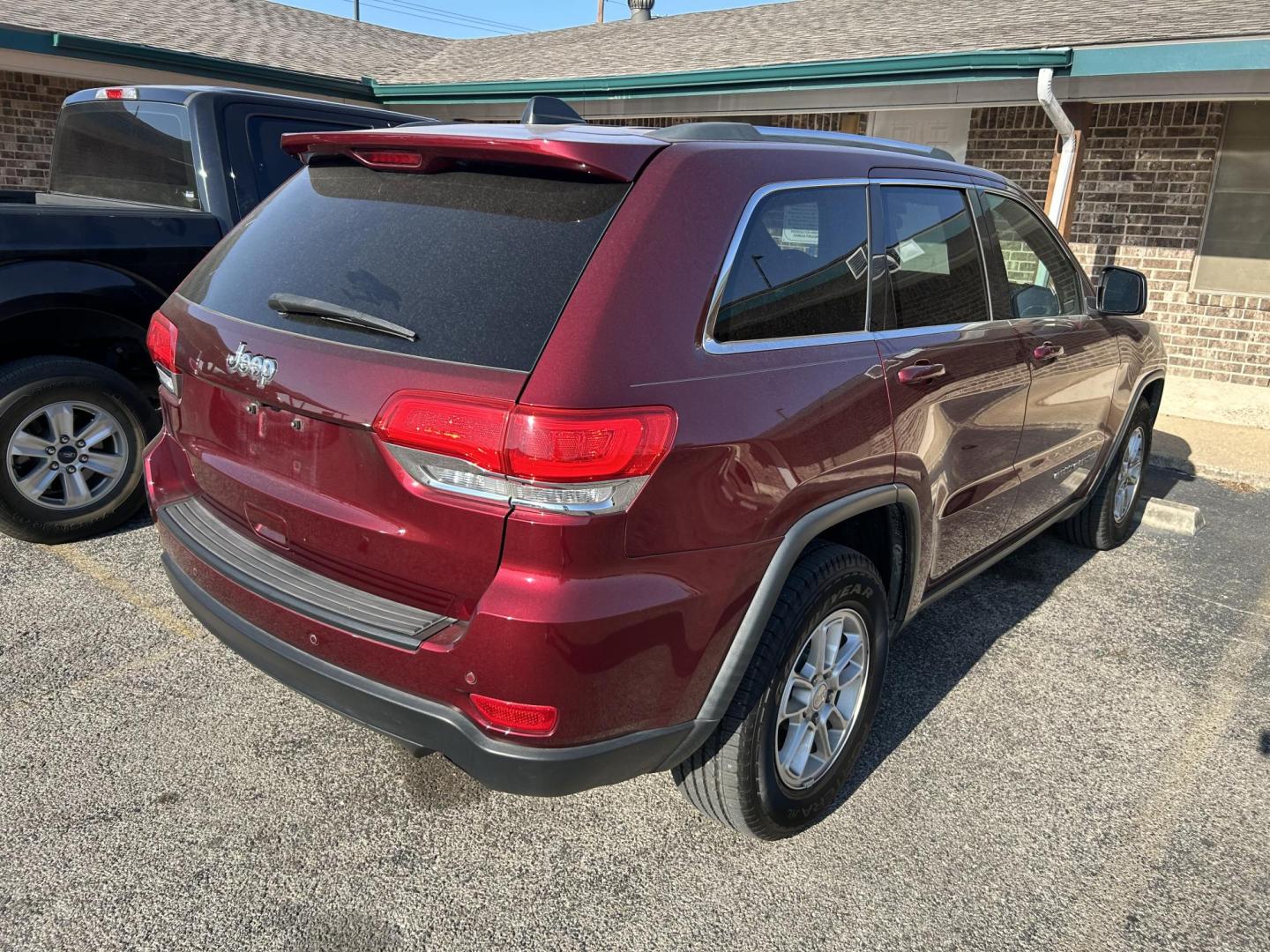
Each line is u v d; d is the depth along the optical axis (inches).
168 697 125.3
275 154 185.3
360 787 110.5
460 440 75.0
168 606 148.7
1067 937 93.2
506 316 78.5
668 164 86.2
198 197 177.0
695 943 90.6
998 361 127.7
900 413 105.5
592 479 74.4
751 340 90.3
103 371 165.6
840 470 96.3
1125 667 148.1
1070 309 158.1
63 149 207.3
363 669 83.3
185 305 104.2
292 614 86.7
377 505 82.0
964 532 130.4
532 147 82.1
